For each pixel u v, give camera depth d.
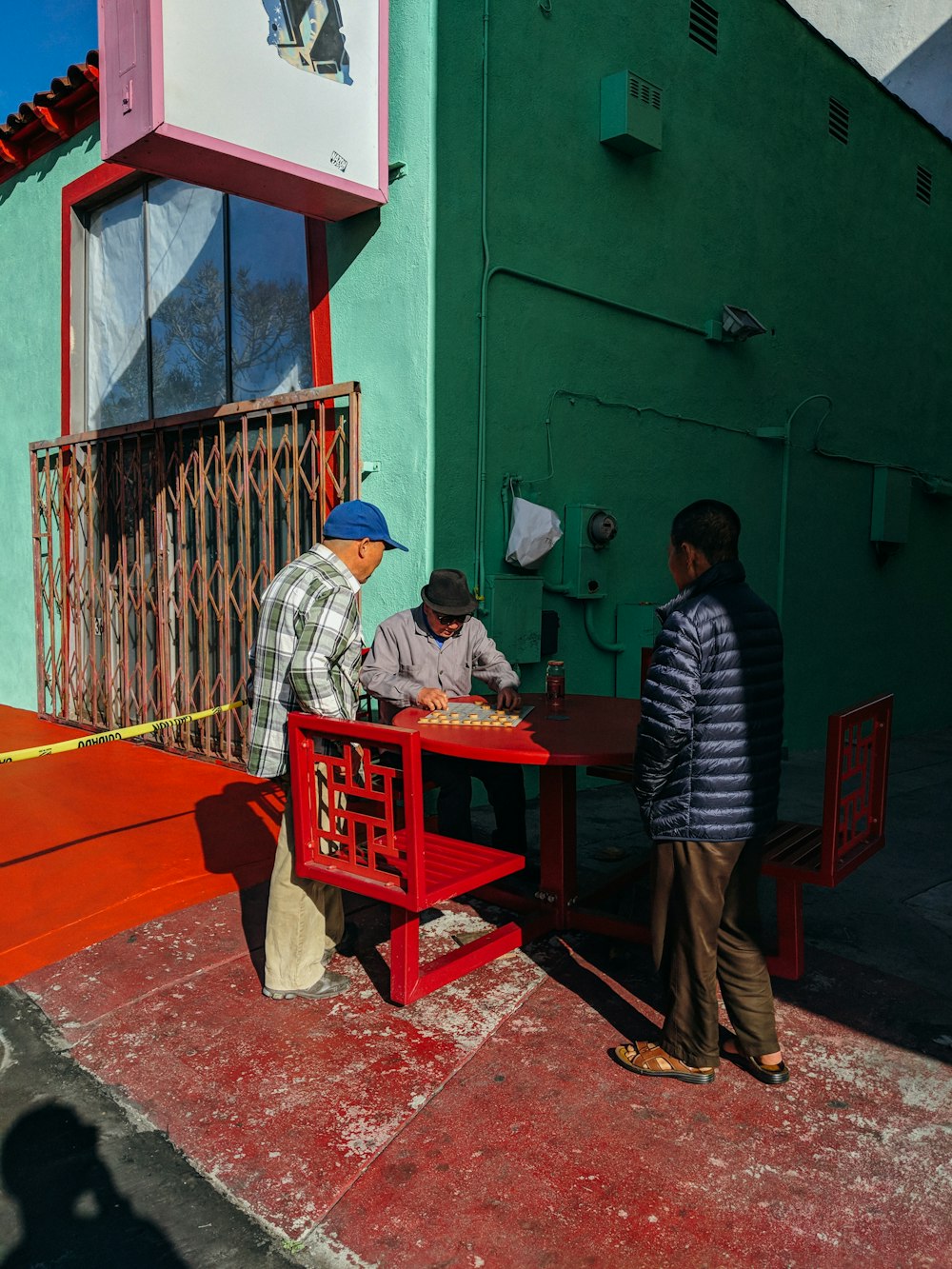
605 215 6.30
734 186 7.44
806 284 8.38
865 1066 2.99
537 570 5.96
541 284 5.87
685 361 7.09
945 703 11.11
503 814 4.52
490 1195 2.39
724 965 2.88
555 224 5.94
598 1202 2.36
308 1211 2.34
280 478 6.16
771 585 8.24
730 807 2.70
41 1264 2.17
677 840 2.75
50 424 8.72
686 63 6.89
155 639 7.17
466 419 5.45
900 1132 2.65
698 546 2.83
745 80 7.47
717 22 7.14
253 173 4.75
